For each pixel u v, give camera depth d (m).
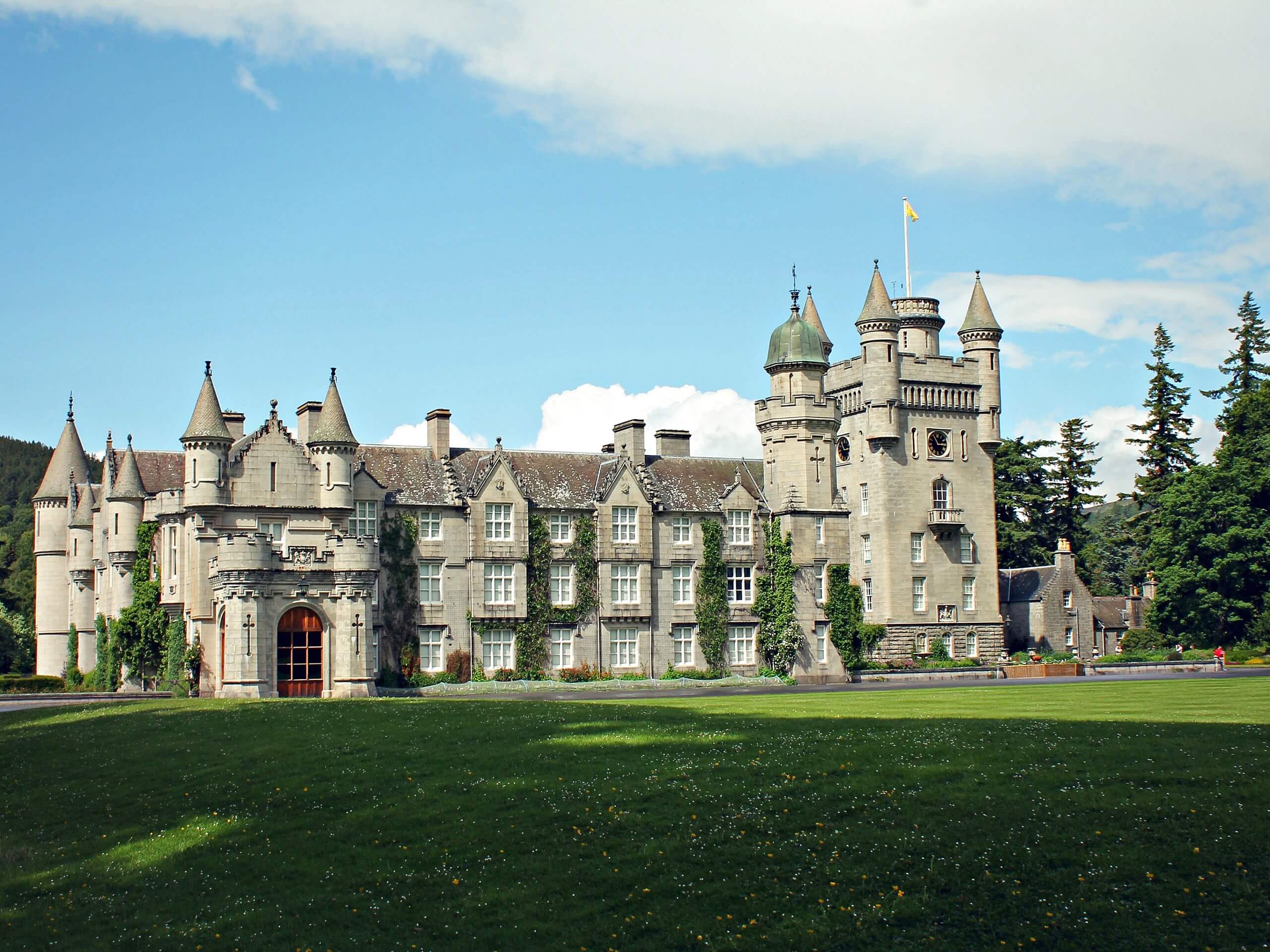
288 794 35.00
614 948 25.11
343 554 62.97
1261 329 114.44
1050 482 124.12
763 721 40.31
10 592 110.69
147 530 72.44
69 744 44.38
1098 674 85.38
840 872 26.84
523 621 77.00
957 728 37.03
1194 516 97.75
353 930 26.75
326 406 69.88
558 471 81.94
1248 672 78.06
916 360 99.75
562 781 33.31
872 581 98.44
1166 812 27.89
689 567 82.56
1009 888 25.66
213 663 64.69
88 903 29.53
